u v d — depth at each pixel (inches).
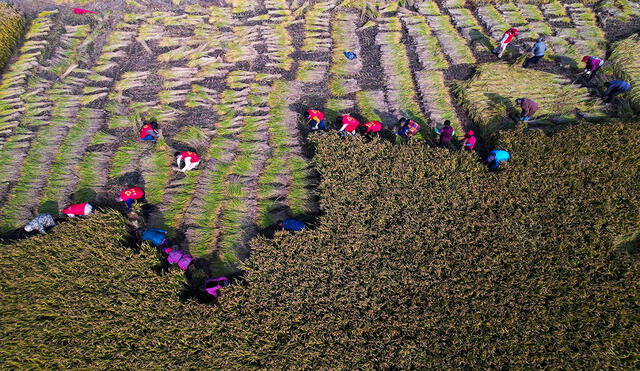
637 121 595.2
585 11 892.0
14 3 901.2
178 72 749.9
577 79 711.7
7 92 694.5
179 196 552.1
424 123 658.2
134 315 414.3
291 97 707.4
